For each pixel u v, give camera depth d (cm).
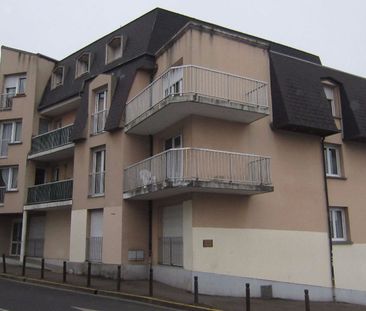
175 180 1474
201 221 1552
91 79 2170
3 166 2572
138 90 1912
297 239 1738
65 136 2247
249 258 1612
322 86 1916
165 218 1764
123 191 1808
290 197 1759
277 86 1786
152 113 1612
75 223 2030
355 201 1958
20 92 2689
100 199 1930
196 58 1656
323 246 1797
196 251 1520
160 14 2091
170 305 1259
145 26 2094
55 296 1322
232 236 1597
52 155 2375
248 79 1664
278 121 1758
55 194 2239
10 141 2609
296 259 1716
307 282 1717
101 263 1847
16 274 1825
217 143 1644
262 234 1661
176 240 1666
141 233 1816
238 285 1554
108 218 1859
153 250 1792
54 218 2395
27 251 2544
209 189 1515
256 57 1814
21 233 2595
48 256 2373
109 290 1447
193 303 1261
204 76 1581
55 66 2727
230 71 1723
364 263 1911
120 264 1755
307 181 1820
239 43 1780
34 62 2639
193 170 1477
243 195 1655
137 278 1758
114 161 1889
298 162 1816
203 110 1583
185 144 1642
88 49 2438
